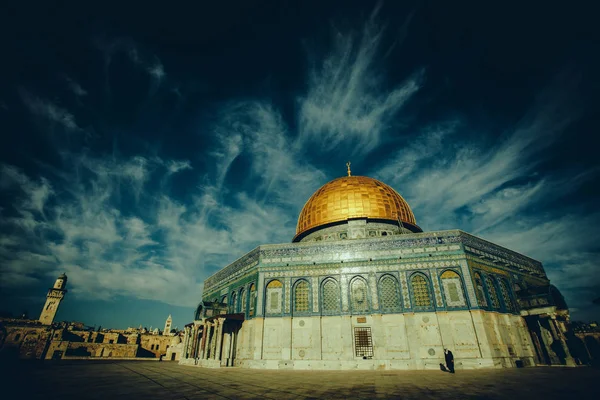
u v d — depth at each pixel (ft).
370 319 88.07
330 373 71.05
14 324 200.23
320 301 93.25
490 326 84.02
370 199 118.32
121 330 241.35
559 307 101.91
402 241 95.40
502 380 51.16
